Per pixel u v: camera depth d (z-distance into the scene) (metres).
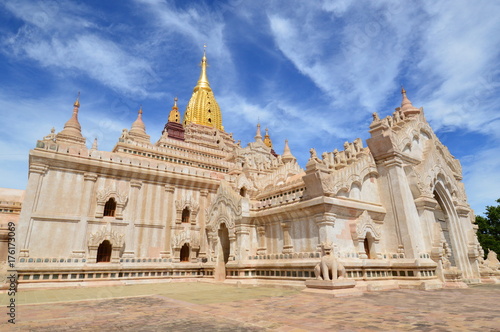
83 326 7.93
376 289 16.20
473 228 28.95
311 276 17.36
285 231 20.25
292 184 23.30
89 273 21.44
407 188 20.84
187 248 27.09
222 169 38.09
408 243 18.88
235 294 14.89
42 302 12.77
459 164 30.33
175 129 56.00
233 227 23.14
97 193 23.66
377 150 21.64
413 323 7.64
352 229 18.72
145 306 11.36
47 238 20.88
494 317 8.32
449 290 16.05
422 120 26.09
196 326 7.75
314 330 7.06
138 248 24.45
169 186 27.27
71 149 23.20
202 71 75.44
